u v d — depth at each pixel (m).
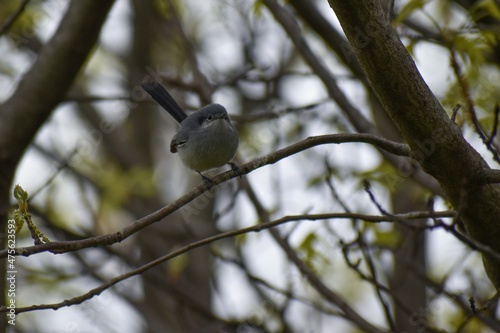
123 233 6.12
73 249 5.80
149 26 17.50
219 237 7.02
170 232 15.02
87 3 9.88
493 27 8.50
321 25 11.81
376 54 5.79
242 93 15.85
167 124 18.94
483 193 6.45
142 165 16.36
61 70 10.11
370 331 8.87
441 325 11.06
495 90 8.80
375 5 5.69
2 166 10.03
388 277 12.27
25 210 5.77
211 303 14.69
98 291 6.41
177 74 16.06
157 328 13.73
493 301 6.93
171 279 12.34
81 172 14.45
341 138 6.87
